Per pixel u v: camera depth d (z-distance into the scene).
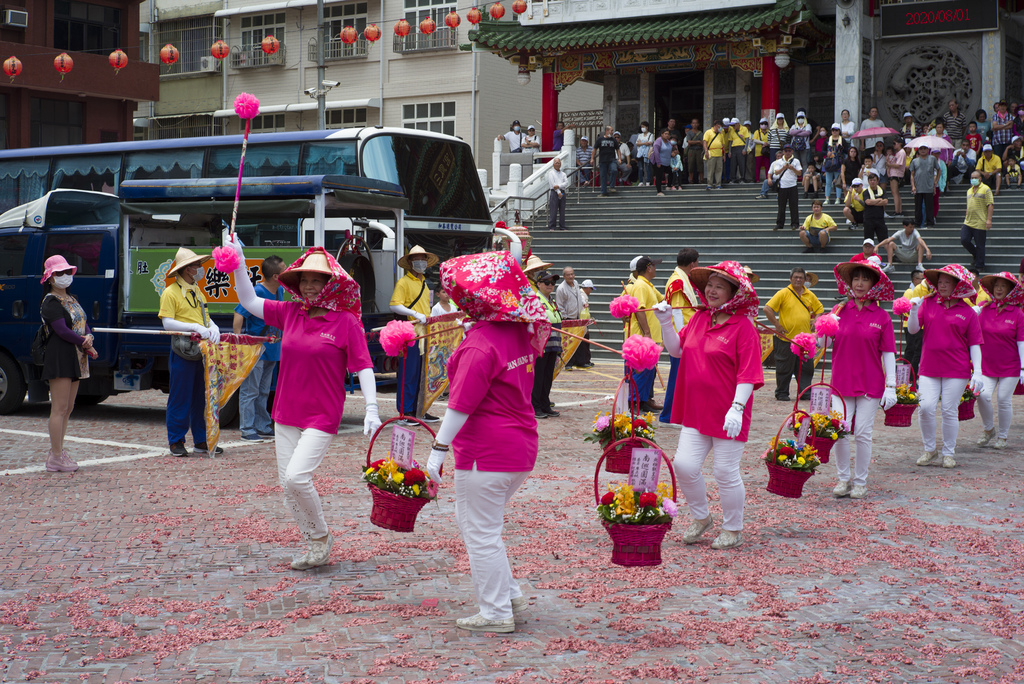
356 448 10.39
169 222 12.63
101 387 12.71
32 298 12.81
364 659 4.71
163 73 42.38
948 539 6.96
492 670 4.58
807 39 29.86
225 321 12.06
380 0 37.69
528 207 27.19
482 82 36.38
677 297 11.02
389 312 13.36
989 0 27.00
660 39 28.94
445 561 6.35
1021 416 13.41
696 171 27.75
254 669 4.58
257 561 6.34
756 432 11.74
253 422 11.07
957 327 9.62
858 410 8.30
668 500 5.22
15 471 9.16
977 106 27.53
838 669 4.63
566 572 6.13
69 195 12.79
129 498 8.05
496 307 4.83
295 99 39.72
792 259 21.75
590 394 15.08
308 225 12.09
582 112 34.34
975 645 4.94
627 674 4.53
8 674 4.51
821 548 6.71
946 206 22.50
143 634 5.04
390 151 15.96
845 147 24.30
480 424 4.98
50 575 6.00
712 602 5.59
